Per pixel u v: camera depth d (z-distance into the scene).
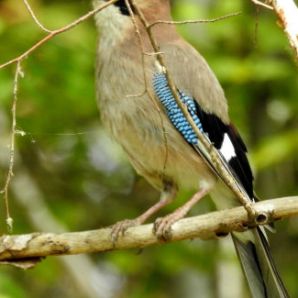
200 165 9.21
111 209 14.52
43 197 14.05
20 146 13.70
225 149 9.52
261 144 13.01
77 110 13.63
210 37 13.30
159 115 8.50
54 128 13.93
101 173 14.84
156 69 9.16
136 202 14.63
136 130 9.24
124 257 13.65
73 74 13.09
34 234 8.05
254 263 8.94
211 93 9.56
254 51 13.21
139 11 7.34
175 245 13.52
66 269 13.37
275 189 14.17
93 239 8.09
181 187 9.58
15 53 12.82
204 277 13.92
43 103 13.36
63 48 13.07
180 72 9.48
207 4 14.09
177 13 13.23
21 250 8.01
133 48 9.38
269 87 13.72
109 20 9.51
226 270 13.41
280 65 13.08
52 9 13.29
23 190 13.70
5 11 12.88
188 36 13.26
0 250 8.00
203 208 13.50
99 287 13.62
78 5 13.56
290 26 7.15
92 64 13.30
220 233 7.97
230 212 7.81
